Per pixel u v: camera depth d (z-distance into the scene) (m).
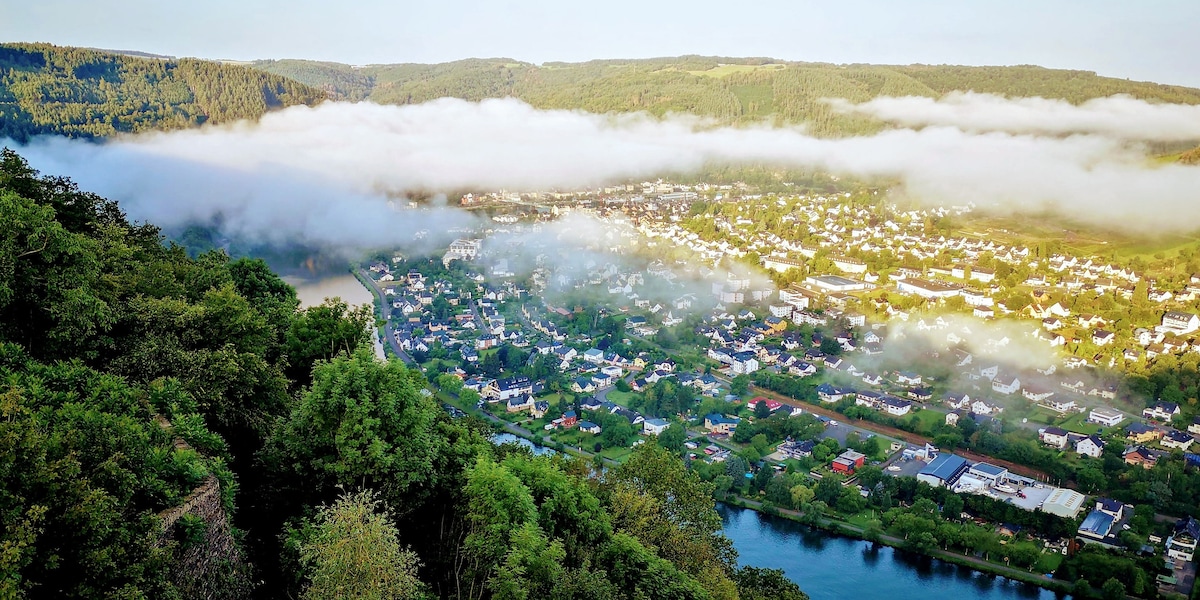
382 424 53.25
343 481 50.91
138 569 34.22
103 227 79.25
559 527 58.78
